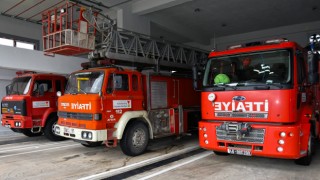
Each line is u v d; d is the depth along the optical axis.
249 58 5.03
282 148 4.43
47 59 9.92
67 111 6.19
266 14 12.80
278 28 14.92
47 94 8.31
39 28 14.27
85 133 5.65
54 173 4.98
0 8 11.66
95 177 4.68
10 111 8.25
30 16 12.81
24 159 6.10
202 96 5.44
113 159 5.95
